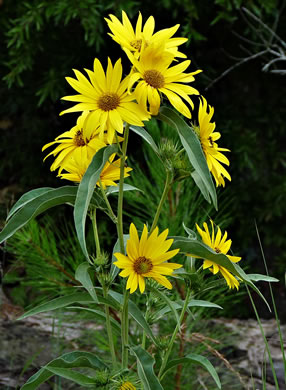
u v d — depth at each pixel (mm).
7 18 2666
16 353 1721
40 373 1108
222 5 2375
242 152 2678
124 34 1037
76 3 2346
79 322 1856
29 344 1763
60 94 2627
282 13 2688
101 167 1022
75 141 1090
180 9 2594
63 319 1695
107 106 1019
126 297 1112
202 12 2613
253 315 2623
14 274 2125
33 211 1063
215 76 2721
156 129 1624
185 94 1021
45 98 2600
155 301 1166
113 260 1130
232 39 2723
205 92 2725
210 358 1725
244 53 2740
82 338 1737
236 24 2672
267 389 1697
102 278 1108
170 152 1066
